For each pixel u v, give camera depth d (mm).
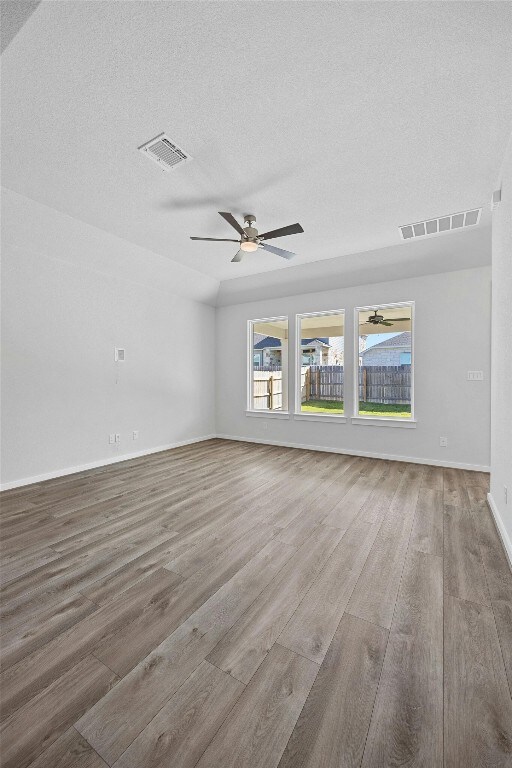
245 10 1496
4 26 1560
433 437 4367
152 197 3062
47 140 2312
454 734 1070
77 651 1405
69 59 1718
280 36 1612
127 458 4734
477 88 1920
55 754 1009
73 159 2523
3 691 1216
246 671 1308
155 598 1749
